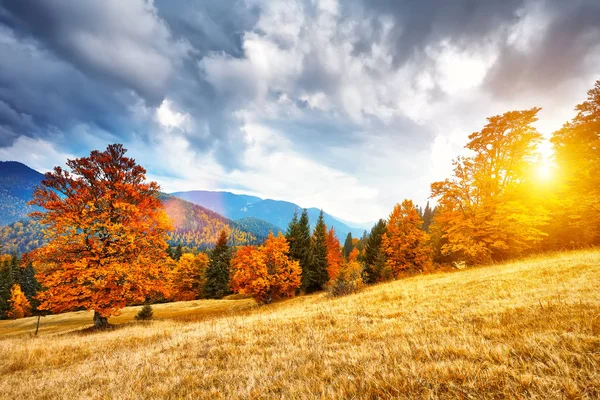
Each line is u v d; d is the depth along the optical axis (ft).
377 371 11.83
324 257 139.74
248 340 22.67
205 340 25.17
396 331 19.35
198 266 188.34
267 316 36.37
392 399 9.20
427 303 29.25
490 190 59.82
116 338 33.91
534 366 9.96
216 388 13.82
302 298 84.53
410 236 98.32
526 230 56.03
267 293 103.14
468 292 31.22
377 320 25.03
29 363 25.31
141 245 52.34
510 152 57.98
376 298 39.22
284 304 75.41
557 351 10.84
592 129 53.47
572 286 23.90
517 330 14.67
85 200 49.26
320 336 20.80
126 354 23.95
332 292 61.62
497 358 11.34
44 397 15.90
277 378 13.55
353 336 19.84
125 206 49.16
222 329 29.40
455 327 17.88
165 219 55.36
